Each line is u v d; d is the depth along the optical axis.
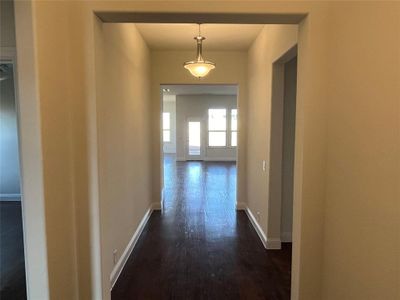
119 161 3.01
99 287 1.96
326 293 1.92
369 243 1.43
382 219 1.32
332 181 1.83
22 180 1.55
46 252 1.58
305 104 1.90
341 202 1.71
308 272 1.99
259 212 4.13
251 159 4.74
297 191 2.02
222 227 4.45
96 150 1.89
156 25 3.76
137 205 3.95
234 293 2.68
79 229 1.94
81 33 1.84
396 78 1.23
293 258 2.10
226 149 12.59
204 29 3.92
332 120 1.82
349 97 1.61
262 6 1.83
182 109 12.41
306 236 1.97
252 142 4.66
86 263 1.96
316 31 1.86
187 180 8.27
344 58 1.67
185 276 2.98
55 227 1.69
